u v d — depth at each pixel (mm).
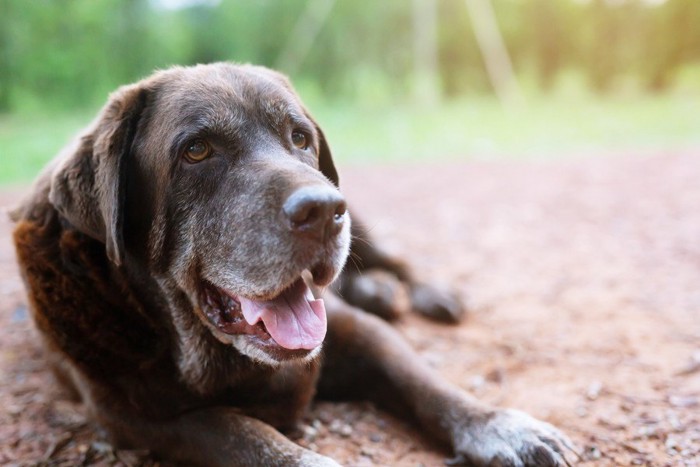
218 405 830
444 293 1107
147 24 5457
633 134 3314
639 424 839
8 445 852
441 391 859
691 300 1099
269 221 742
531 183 2213
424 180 2385
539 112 4516
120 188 790
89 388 830
